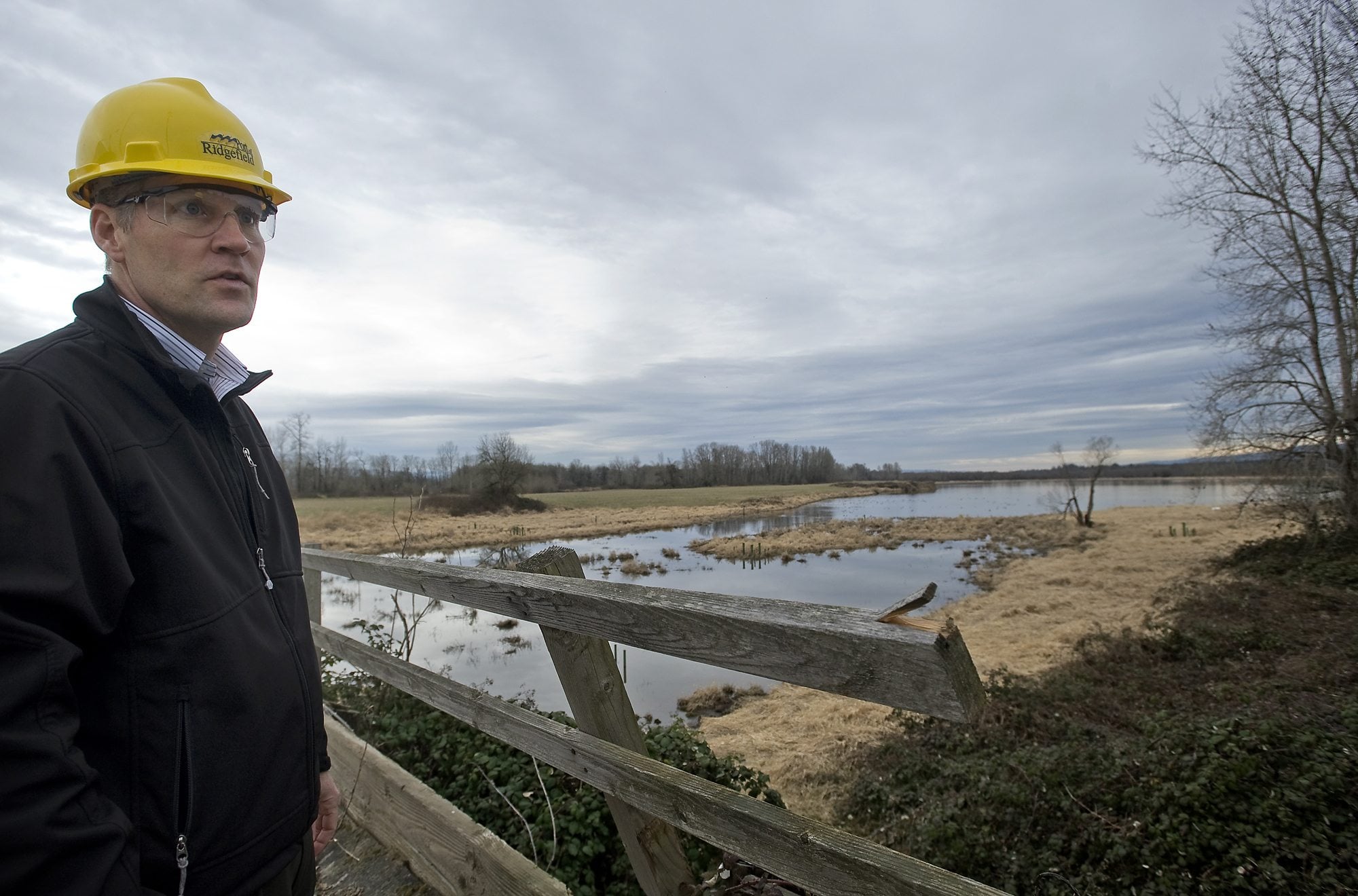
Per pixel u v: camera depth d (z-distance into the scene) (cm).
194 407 128
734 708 1166
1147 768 548
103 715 105
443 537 4050
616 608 154
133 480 107
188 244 129
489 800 297
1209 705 771
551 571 212
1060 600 1822
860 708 1059
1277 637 1014
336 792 159
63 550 94
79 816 89
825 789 781
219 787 113
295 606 147
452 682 241
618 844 285
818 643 115
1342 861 412
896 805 678
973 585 2414
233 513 131
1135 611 1548
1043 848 509
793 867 127
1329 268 1502
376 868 248
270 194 146
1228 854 434
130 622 107
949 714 99
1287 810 453
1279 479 1702
